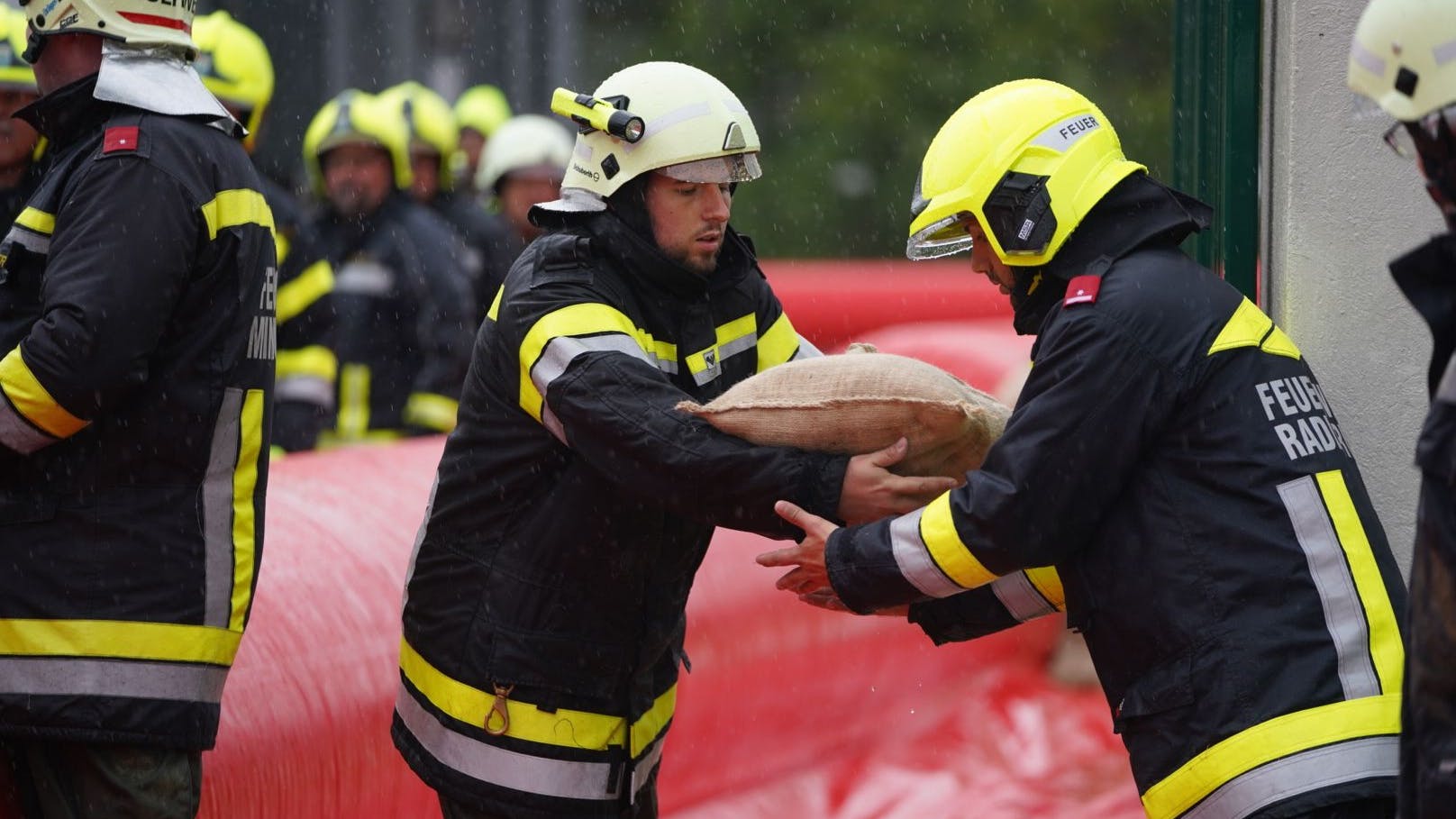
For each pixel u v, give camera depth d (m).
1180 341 5.87
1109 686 6.05
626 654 6.94
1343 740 5.57
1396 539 7.28
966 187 6.23
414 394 13.95
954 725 13.26
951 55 44.22
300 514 10.02
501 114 19.22
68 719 6.85
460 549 6.97
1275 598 5.71
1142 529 5.87
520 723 6.83
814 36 44.75
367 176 13.98
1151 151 43.38
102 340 6.57
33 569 6.88
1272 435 5.84
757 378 6.58
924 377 6.45
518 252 15.91
